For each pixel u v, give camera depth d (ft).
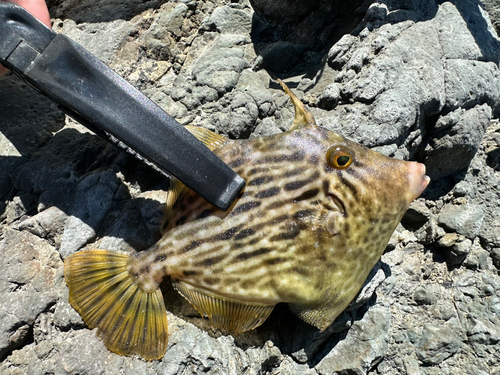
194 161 0.66
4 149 0.90
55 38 0.63
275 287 0.67
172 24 1.12
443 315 0.96
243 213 0.68
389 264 0.97
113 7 1.15
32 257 0.80
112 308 0.68
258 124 0.98
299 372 0.85
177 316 0.77
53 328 0.76
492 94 1.04
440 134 1.01
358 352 0.86
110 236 0.79
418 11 1.08
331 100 0.95
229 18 1.15
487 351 0.94
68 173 0.85
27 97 0.98
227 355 0.76
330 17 1.17
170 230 0.70
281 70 1.11
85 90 0.63
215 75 1.02
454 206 1.05
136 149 0.65
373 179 0.70
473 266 1.01
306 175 0.69
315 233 0.68
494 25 1.24
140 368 0.73
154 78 1.07
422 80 0.96
